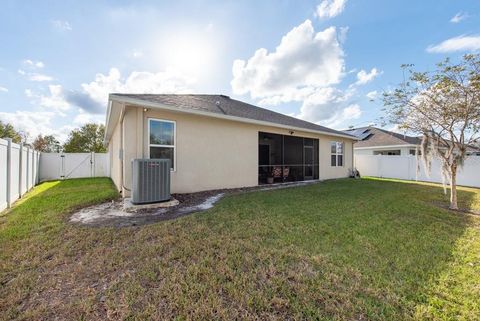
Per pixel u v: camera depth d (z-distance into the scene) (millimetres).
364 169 16312
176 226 4062
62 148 26859
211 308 1984
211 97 11727
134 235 3658
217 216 4719
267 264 2750
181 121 7383
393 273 2629
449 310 2035
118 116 7570
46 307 2020
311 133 12266
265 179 11023
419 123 6398
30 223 4297
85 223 4305
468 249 3311
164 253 3023
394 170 14555
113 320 1868
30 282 2396
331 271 2637
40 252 3086
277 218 4613
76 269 2646
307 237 3645
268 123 9562
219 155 8352
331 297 2178
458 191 8969
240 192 7910
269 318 1896
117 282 2369
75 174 14758
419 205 6152
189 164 7559
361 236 3729
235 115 8625
